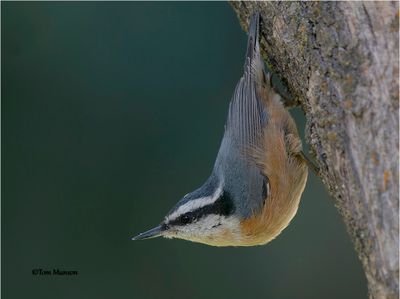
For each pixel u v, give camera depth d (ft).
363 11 20.40
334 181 21.74
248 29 28.40
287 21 24.08
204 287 40.83
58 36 41.32
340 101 20.85
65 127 41.24
